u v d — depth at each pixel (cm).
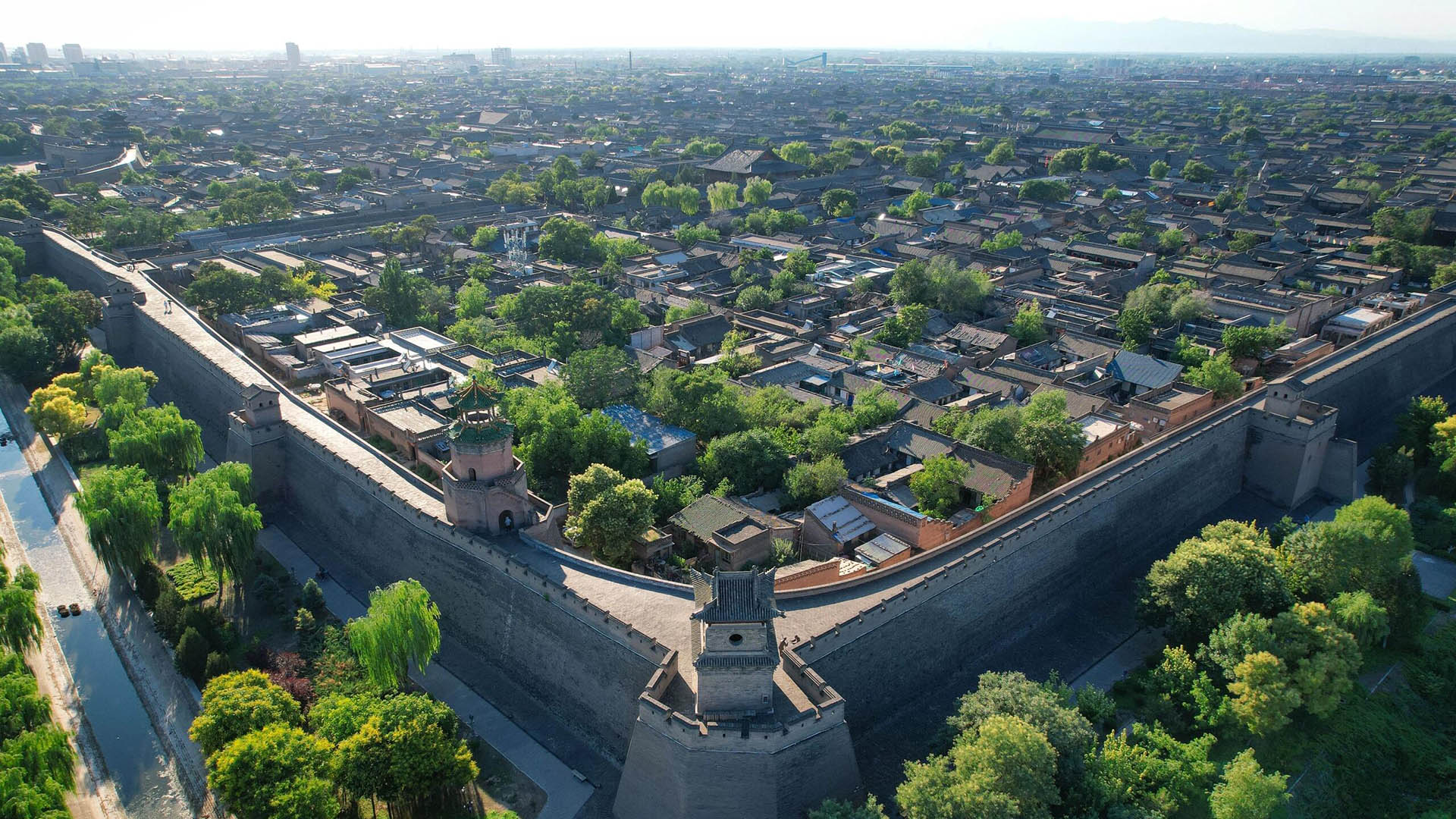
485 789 7912
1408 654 9925
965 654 9394
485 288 19112
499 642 9450
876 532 10756
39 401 14050
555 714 8831
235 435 12738
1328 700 8519
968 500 11450
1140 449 11906
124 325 18100
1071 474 12012
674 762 7062
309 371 15812
